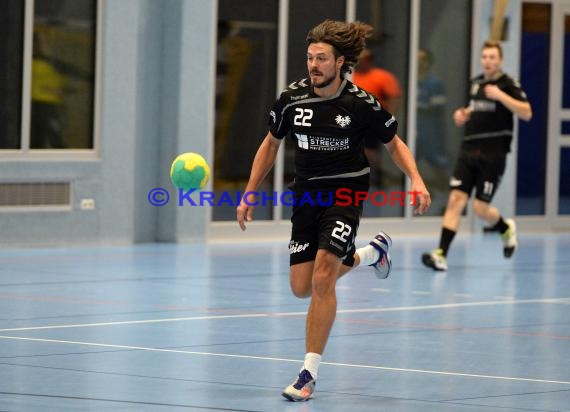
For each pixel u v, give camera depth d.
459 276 29.23
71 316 21.56
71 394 15.11
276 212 36.53
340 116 15.87
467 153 30.34
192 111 34.31
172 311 22.50
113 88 33.25
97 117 33.19
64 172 32.59
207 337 19.75
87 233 33.19
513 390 16.11
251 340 19.59
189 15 34.00
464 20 39.50
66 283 26.00
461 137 39.88
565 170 41.94
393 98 38.41
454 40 39.41
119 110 33.41
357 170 16.11
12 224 32.03
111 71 33.19
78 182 32.88
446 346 19.55
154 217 34.59
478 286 27.48
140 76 33.75
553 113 41.47
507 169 39.91
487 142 30.12
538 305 24.69
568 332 21.36
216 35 35.09
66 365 17.02
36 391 15.25
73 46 32.81
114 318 21.45
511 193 40.12
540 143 41.38
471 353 18.95
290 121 16.16
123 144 33.56
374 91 38.06
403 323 21.88
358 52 15.96
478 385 16.41
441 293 26.12
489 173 30.19
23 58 32.00
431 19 38.88
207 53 34.41
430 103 39.16
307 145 16.03
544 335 20.95
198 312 22.48
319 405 14.95
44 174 32.31
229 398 15.16
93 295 24.33
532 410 14.84
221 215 35.69
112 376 16.33
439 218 39.62
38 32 32.28
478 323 22.12
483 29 39.59
